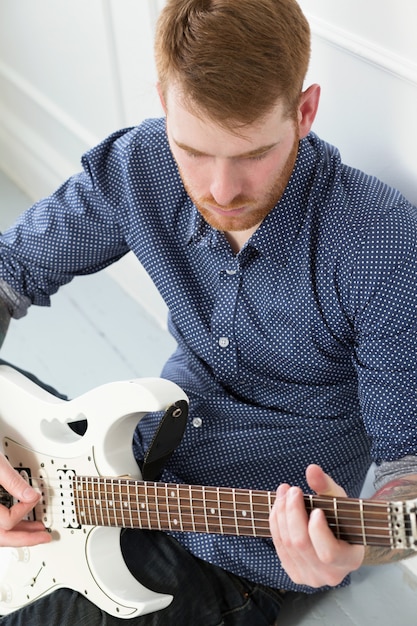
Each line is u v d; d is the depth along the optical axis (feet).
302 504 4.77
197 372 6.52
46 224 6.82
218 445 6.45
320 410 6.31
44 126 11.28
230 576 6.49
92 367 9.54
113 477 5.93
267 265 5.92
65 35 10.00
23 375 6.63
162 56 5.03
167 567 6.32
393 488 5.40
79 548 6.18
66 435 6.24
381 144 6.67
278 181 5.34
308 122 5.52
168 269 6.36
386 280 5.61
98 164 6.60
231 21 4.87
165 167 6.33
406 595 7.23
